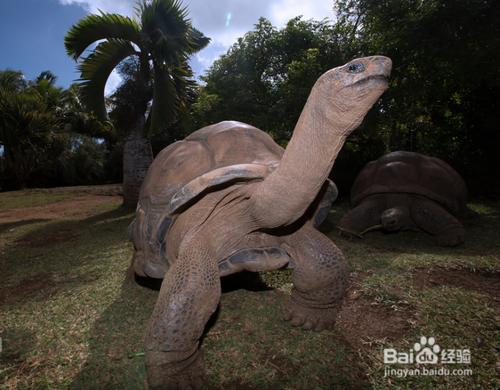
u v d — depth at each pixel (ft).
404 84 20.74
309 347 6.44
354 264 10.30
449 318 7.07
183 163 7.25
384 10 19.74
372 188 14.21
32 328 7.67
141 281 9.84
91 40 21.30
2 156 54.39
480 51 17.37
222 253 6.49
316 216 7.18
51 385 5.77
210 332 7.06
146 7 21.40
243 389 5.50
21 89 57.21
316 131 4.95
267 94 27.66
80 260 12.49
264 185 5.65
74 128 65.98
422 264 10.06
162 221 6.49
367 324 7.10
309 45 26.89
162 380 5.28
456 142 27.35
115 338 7.03
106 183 66.69
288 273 10.09
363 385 5.48
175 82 23.39
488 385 5.35
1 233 18.63
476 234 13.94
